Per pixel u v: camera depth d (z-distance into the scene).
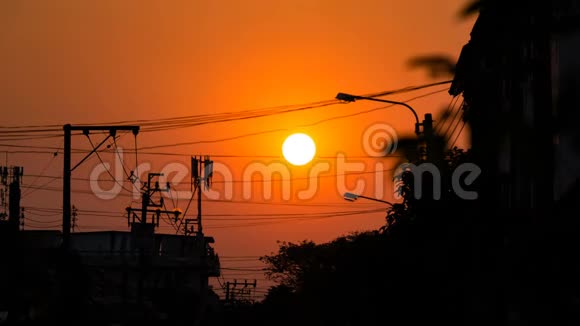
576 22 18.72
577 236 20.45
